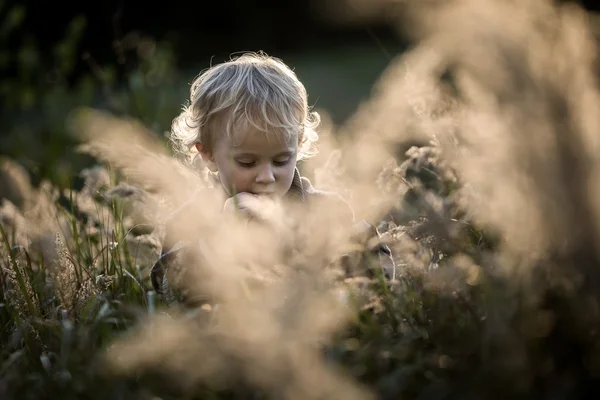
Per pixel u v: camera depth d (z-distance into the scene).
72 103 6.59
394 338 2.14
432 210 2.48
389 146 2.82
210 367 1.78
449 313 2.04
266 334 1.73
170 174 2.87
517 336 1.75
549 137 1.73
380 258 2.51
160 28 20.08
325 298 2.02
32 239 3.12
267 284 2.13
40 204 3.52
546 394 1.76
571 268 1.80
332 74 15.88
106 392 1.93
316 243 2.21
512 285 1.81
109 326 2.34
